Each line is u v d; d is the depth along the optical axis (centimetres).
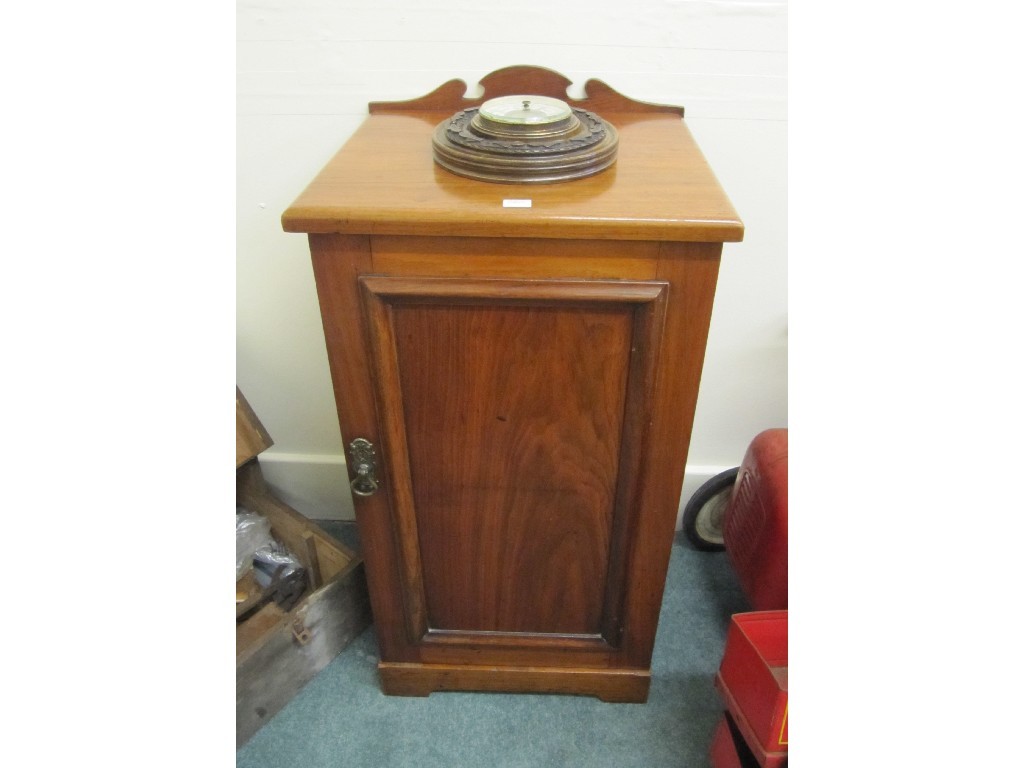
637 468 87
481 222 69
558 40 100
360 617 122
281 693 111
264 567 126
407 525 94
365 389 83
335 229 71
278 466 143
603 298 74
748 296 120
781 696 80
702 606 131
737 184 110
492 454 88
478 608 104
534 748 107
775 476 111
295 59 101
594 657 108
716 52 100
